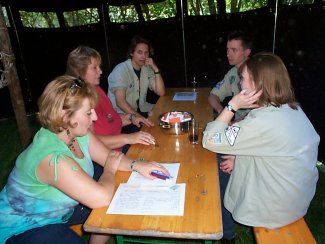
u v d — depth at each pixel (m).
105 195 1.27
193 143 1.79
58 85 1.29
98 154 1.67
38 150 1.31
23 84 5.01
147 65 3.09
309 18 2.82
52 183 1.30
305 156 1.34
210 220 1.11
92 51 2.11
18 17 4.62
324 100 2.69
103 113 2.19
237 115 2.63
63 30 4.70
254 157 1.41
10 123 5.10
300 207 1.44
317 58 2.71
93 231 1.13
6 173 3.34
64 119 1.29
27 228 1.40
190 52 4.30
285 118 1.31
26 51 4.84
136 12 4.34
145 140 1.85
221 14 3.97
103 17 4.46
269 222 1.45
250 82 1.39
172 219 1.13
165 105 2.67
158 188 1.33
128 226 1.11
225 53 4.15
